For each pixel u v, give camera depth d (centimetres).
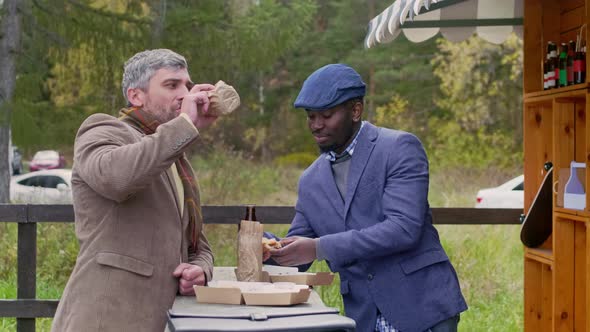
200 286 277
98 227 295
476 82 2295
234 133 2936
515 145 2272
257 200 1459
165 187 309
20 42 1370
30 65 1392
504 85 2308
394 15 414
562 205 464
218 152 1587
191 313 255
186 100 289
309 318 253
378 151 333
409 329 326
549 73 488
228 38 1348
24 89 1406
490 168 2012
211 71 1377
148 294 294
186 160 333
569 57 463
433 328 329
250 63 1377
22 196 1312
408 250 331
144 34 1338
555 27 510
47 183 1770
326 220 341
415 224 321
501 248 920
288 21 1389
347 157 340
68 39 1350
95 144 290
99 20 1345
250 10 1399
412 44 2745
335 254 321
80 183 299
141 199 299
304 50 2947
